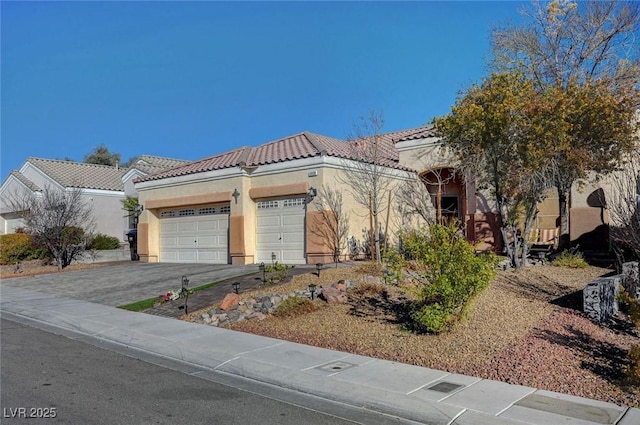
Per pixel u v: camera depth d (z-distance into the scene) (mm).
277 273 15117
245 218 20156
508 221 14828
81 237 26234
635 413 5746
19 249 26172
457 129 13602
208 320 11398
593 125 13938
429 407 6062
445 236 9250
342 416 6090
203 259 22500
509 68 20766
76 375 7664
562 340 8508
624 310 10312
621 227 10773
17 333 11039
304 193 18625
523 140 12781
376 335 9406
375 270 14055
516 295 11383
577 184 17969
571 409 5895
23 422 5641
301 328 10328
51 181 31766
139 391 6914
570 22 20781
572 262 14477
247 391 7039
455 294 8914
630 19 20062
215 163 22422
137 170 31859
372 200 18344
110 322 11641
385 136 26203
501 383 6879
